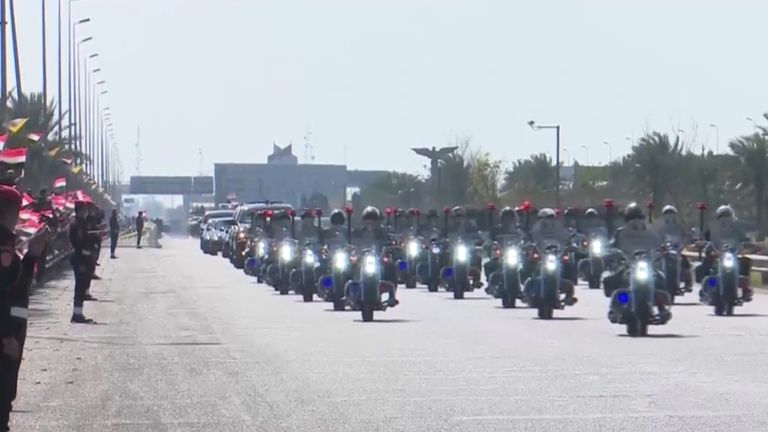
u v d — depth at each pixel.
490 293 96.00
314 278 101.19
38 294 110.88
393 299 82.81
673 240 93.38
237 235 162.00
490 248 108.19
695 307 93.38
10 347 34.59
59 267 144.00
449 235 116.31
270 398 47.94
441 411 44.72
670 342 67.31
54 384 52.34
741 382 51.28
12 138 122.56
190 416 44.00
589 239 118.88
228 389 50.44
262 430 41.19
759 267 123.31
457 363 58.34
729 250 85.75
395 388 50.38
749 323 79.12
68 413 44.84
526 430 40.81
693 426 41.12
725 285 84.94
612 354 61.59
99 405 46.59
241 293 113.69
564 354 61.75
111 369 57.19
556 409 44.91
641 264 71.00
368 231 93.31
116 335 73.50
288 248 111.12
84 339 71.06
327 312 90.31
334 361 59.47
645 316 70.19
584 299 101.88
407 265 118.56
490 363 58.25
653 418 42.75
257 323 81.00
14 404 46.84
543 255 86.94
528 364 57.78
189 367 57.66
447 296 107.31
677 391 48.88
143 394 49.28
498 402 46.66
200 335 73.06
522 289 92.12
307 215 104.56
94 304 99.38
